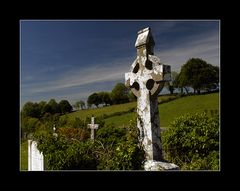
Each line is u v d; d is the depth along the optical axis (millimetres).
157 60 7699
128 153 7734
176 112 31906
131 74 8367
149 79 7848
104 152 9445
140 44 8094
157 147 7789
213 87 32875
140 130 8008
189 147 10031
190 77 33625
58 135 10383
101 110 34375
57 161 9172
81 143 9820
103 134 11625
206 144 9805
